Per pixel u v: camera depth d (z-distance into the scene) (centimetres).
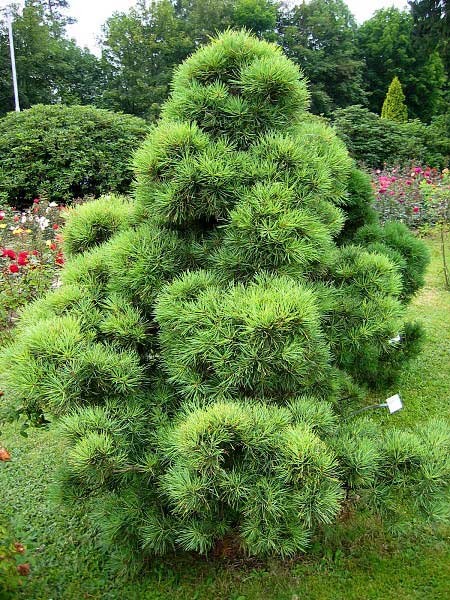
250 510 175
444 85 2808
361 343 243
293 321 178
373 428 220
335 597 213
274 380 196
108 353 203
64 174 948
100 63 2552
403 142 1363
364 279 251
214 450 168
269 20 2577
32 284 489
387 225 381
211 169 201
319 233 204
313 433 186
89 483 204
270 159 211
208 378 198
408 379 398
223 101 216
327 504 171
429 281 639
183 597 215
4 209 845
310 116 297
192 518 198
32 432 344
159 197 212
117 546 214
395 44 2764
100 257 242
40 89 2547
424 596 213
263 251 203
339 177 246
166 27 2442
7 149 962
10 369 208
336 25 2702
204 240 227
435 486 189
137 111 2416
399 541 240
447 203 801
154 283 217
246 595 215
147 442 204
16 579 193
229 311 186
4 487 286
